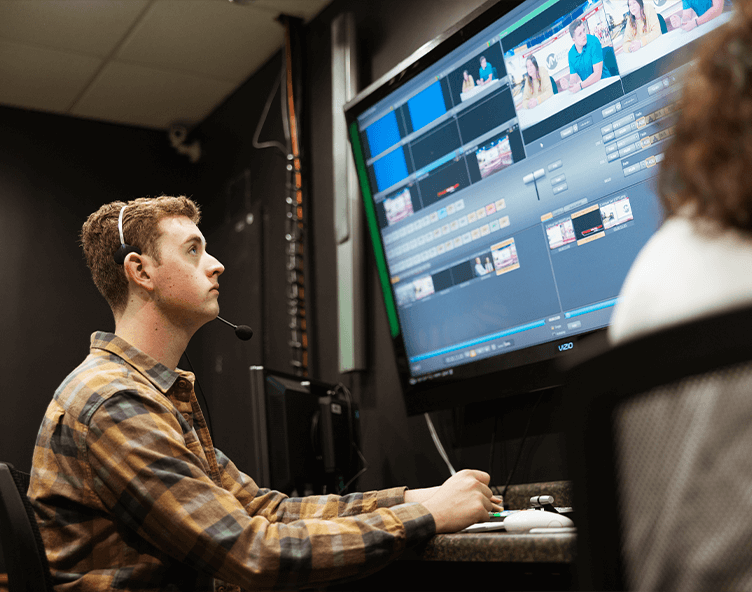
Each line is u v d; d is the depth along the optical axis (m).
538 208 1.72
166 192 3.94
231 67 3.44
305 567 1.08
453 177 1.94
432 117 1.99
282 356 3.11
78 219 3.72
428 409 2.04
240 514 1.13
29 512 1.06
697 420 0.48
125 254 1.35
